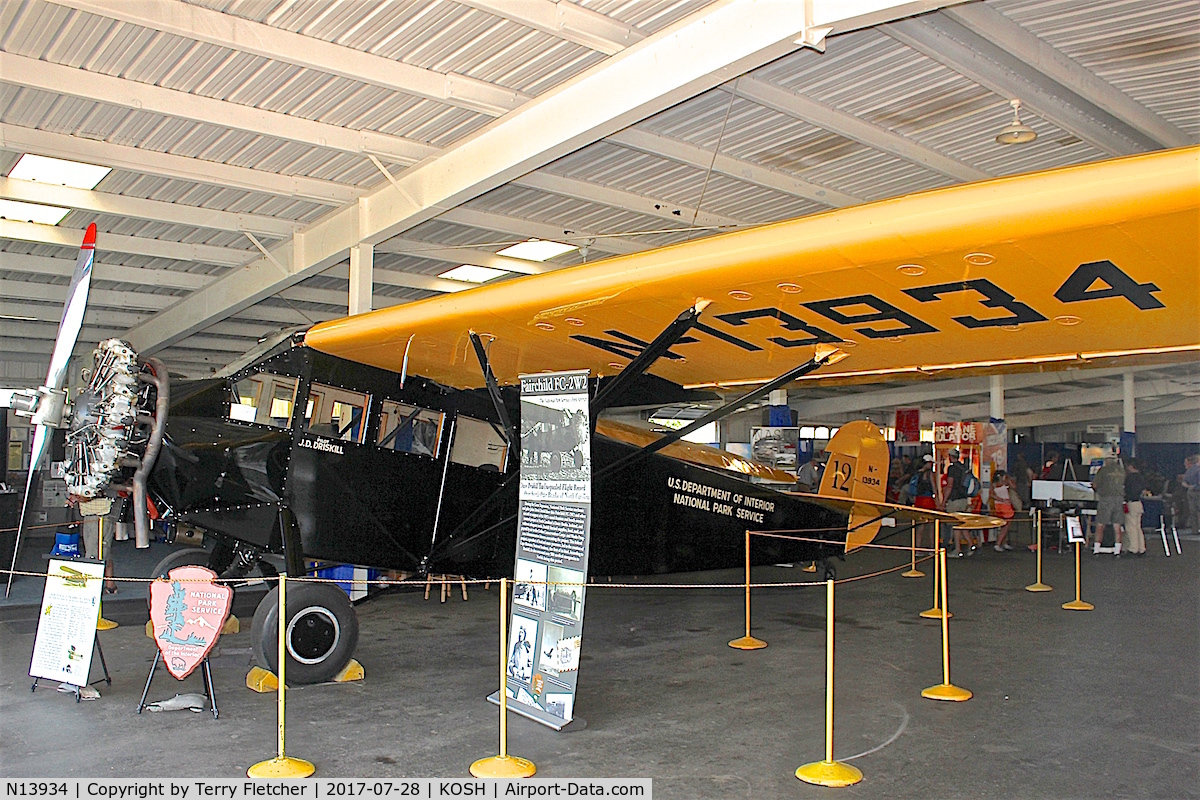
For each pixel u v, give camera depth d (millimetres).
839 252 3195
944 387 24266
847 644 6359
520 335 4816
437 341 5066
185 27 5203
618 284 3836
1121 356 4316
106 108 6680
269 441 5340
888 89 6707
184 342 16672
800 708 4660
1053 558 12219
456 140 7395
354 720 4387
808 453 16219
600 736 4168
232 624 6672
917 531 13562
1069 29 5871
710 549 7730
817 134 7555
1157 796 3443
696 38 5445
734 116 7172
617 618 7492
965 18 5508
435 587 8633
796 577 10203
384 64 5980
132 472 5145
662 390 6062
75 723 4312
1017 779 3617
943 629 5031
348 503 5629
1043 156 8117
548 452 4602
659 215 9352
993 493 13180
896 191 9086
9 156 7730
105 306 13141
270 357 5469
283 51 5566
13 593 8430
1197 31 5863
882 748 4004
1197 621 7273
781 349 4703
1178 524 17141
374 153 7305
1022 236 2848
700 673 5473
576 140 6355
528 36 5719
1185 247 2848
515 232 9797
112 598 7859
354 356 5574
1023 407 27406
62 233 9914
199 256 10648
